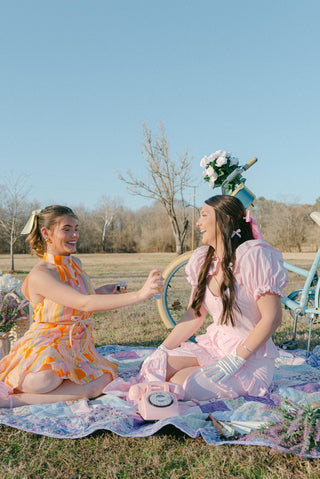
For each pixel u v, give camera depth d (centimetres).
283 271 255
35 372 255
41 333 270
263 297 252
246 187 409
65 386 263
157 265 2033
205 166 429
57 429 229
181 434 228
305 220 3572
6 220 1759
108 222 4644
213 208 268
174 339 287
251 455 204
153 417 236
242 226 273
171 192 1836
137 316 605
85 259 2730
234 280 257
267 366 268
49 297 262
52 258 281
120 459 205
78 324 277
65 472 193
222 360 260
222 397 261
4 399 254
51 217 277
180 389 255
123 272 1584
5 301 350
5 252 3472
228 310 258
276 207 3631
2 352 354
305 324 504
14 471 193
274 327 253
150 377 268
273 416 234
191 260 285
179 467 198
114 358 369
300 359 363
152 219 4622
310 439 208
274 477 189
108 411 247
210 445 215
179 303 571
